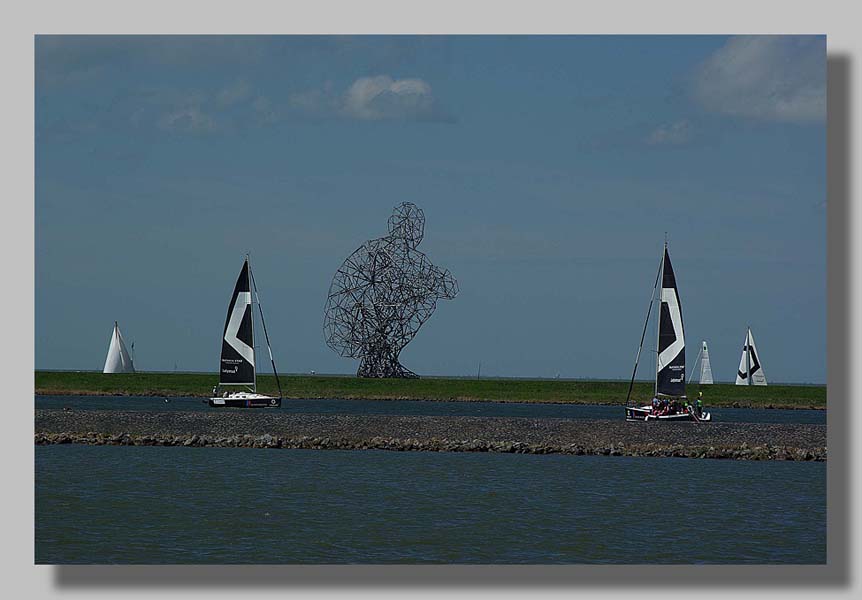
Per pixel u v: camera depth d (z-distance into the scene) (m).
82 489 183.25
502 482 199.00
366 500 177.88
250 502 174.12
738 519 167.12
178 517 161.12
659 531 157.50
